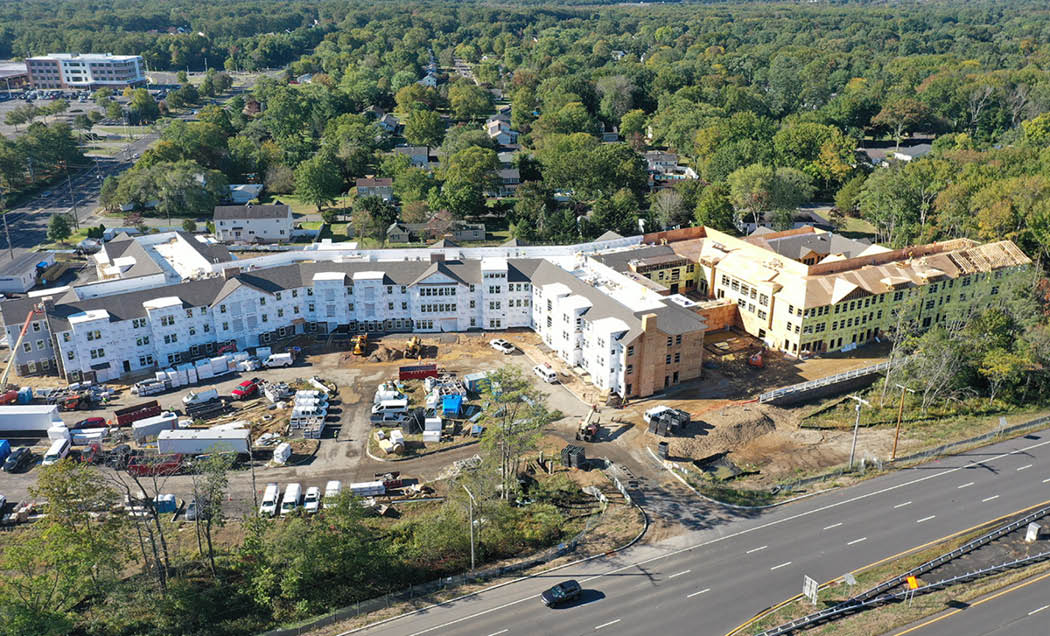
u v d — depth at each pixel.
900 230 196.38
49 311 126.94
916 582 77.25
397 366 134.88
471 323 148.75
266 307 142.25
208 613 79.56
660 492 98.50
